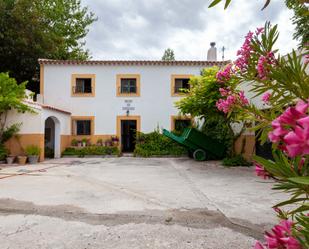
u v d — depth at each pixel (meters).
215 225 4.15
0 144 13.34
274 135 0.71
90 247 3.36
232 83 2.14
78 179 8.54
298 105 0.70
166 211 4.91
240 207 5.13
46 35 21.09
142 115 18.17
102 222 4.32
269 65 1.62
